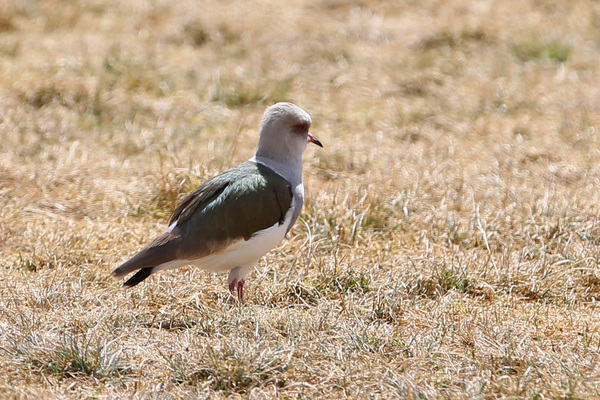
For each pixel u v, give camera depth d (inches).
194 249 391.2
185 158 600.7
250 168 412.8
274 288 422.9
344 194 530.9
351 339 359.3
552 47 819.4
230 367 328.2
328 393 321.1
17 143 616.7
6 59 762.8
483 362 343.9
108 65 743.1
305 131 424.5
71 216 516.7
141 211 520.4
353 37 855.7
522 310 410.6
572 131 666.8
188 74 756.0
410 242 489.1
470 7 915.4
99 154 611.5
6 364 335.6
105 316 376.2
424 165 601.6
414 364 341.1
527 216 509.0
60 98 688.4
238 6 922.1
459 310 403.5
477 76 768.3
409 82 751.1
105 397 315.3
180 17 884.0
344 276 429.7
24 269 441.4
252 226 396.8
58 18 874.1
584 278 438.0
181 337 362.3
